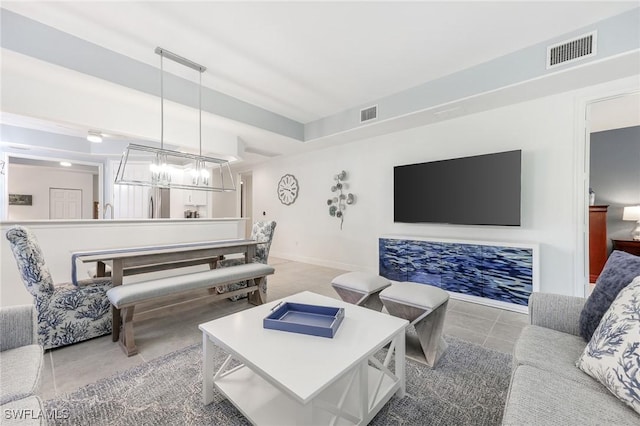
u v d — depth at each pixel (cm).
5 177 471
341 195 497
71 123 279
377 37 243
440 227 379
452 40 248
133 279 339
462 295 326
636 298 104
